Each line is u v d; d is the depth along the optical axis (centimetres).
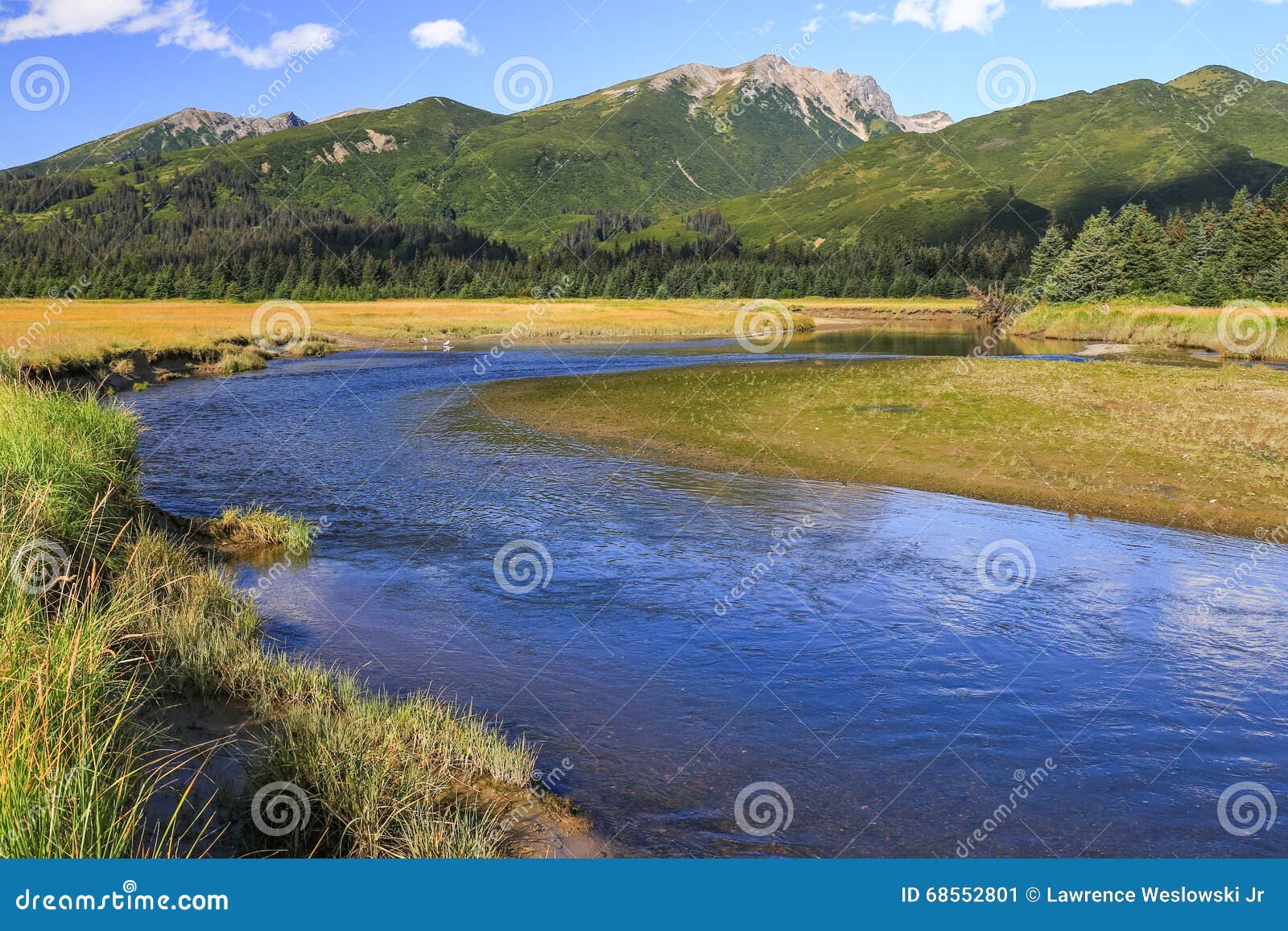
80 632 607
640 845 592
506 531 1445
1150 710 823
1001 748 748
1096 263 8150
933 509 1589
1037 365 4222
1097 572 1236
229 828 539
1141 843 612
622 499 1670
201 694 718
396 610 1073
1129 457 1944
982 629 1028
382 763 613
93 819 458
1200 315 6506
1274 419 2412
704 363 4694
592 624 1036
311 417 2739
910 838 612
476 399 3172
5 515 805
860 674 901
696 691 856
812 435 2270
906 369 4062
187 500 1623
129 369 3647
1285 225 8819
